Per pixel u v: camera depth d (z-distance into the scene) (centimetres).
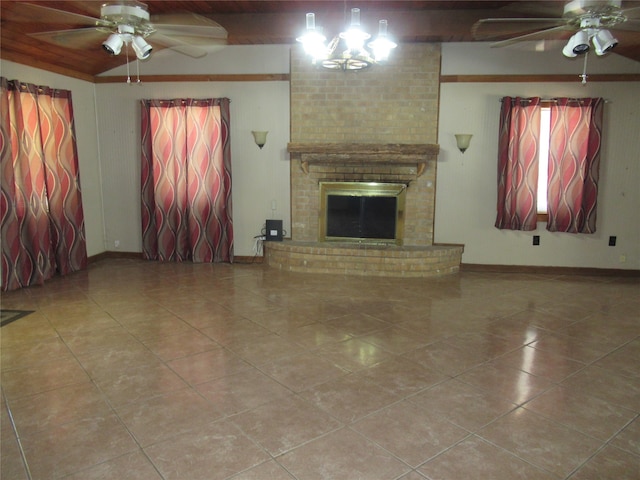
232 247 599
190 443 230
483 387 287
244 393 278
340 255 548
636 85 523
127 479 205
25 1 352
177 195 593
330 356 329
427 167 559
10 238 464
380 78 548
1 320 394
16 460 217
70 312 415
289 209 589
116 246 630
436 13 469
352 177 570
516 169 541
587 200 537
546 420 251
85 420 249
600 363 321
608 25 302
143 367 310
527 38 342
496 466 214
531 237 563
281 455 221
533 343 354
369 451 224
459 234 572
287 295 468
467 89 543
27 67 487
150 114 579
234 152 586
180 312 417
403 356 330
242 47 563
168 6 443
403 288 497
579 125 524
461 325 391
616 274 558
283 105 569
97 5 328
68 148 533
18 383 288
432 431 241
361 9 459
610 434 239
